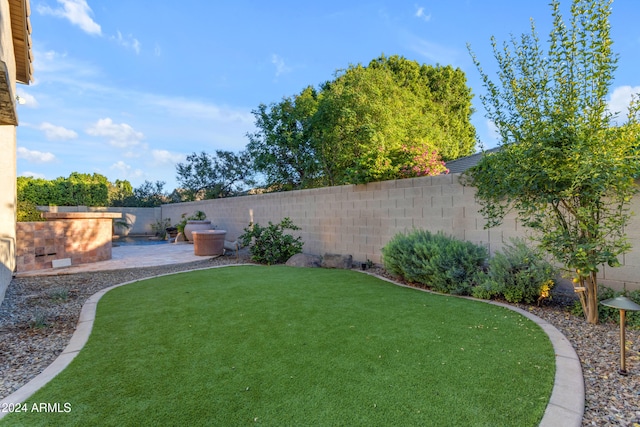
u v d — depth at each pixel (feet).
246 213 42.68
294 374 8.52
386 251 20.21
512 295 14.65
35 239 25.94
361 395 7.53
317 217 30.81
